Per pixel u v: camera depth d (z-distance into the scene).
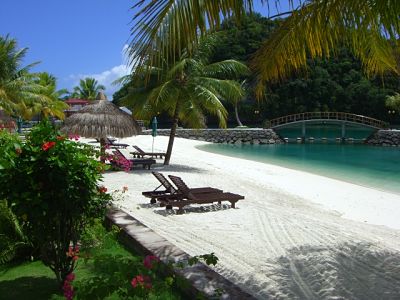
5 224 5.44
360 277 5.93
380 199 13.81
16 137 5.27
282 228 8.66
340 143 48.03
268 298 5.15
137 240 5.80
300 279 5.79
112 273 3.50
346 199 13.69
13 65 35.66
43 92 48.66
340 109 56.78
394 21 5.13
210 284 4.30
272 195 13.31
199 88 16.97
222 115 17.22
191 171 18.03
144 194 10.43
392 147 42.41
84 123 16.61
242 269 6.11
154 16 4.15
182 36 4.21
